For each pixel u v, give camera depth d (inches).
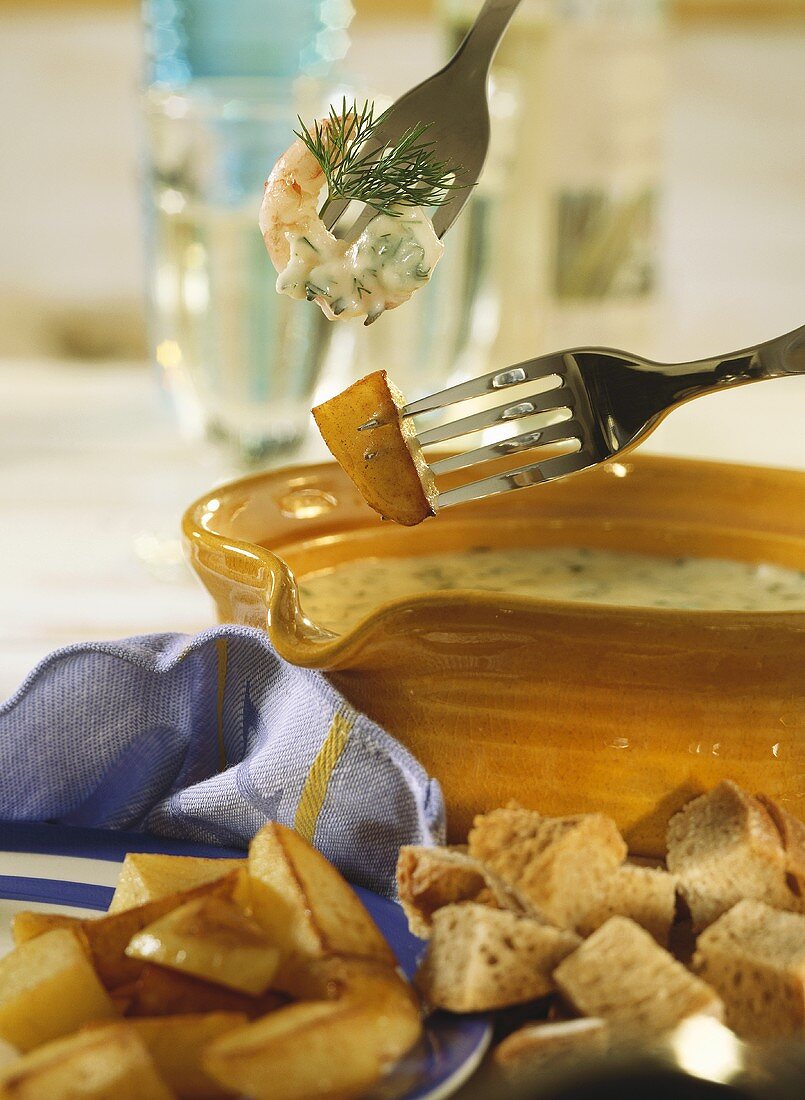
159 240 35.2
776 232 64.7
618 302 39.3
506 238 38.6
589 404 23.5
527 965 20.6
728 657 21.6
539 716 22.3
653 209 38.9
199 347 35.7
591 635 21.5
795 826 21.9
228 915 20.4
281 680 23.8
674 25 62.8
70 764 24.1
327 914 20.5
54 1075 19.2
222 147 33.6
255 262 34.2
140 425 44.1
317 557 25.9
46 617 30.0
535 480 23.7
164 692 24.0
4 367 52.0
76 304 64.1
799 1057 19.5
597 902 21.4
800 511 26.0
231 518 25.1
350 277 23.8
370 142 24.4
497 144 36.7
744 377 23.2
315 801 23.0
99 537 33.9
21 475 38.8
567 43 36.9
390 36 61.2
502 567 26.2
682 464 26.3
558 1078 19.4
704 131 64.0
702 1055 19.5
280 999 20.5
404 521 23.8
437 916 21.0
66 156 62.4
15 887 22.5
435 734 22.6
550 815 22.7
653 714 22.1
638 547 26.5
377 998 19.9
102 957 20.7
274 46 36.5
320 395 37.3
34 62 61.4
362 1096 19.6
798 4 62.3
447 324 38.3
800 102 63.3
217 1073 19.3
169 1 36.5
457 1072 19.9
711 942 20.8
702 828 22.1
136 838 23.6
